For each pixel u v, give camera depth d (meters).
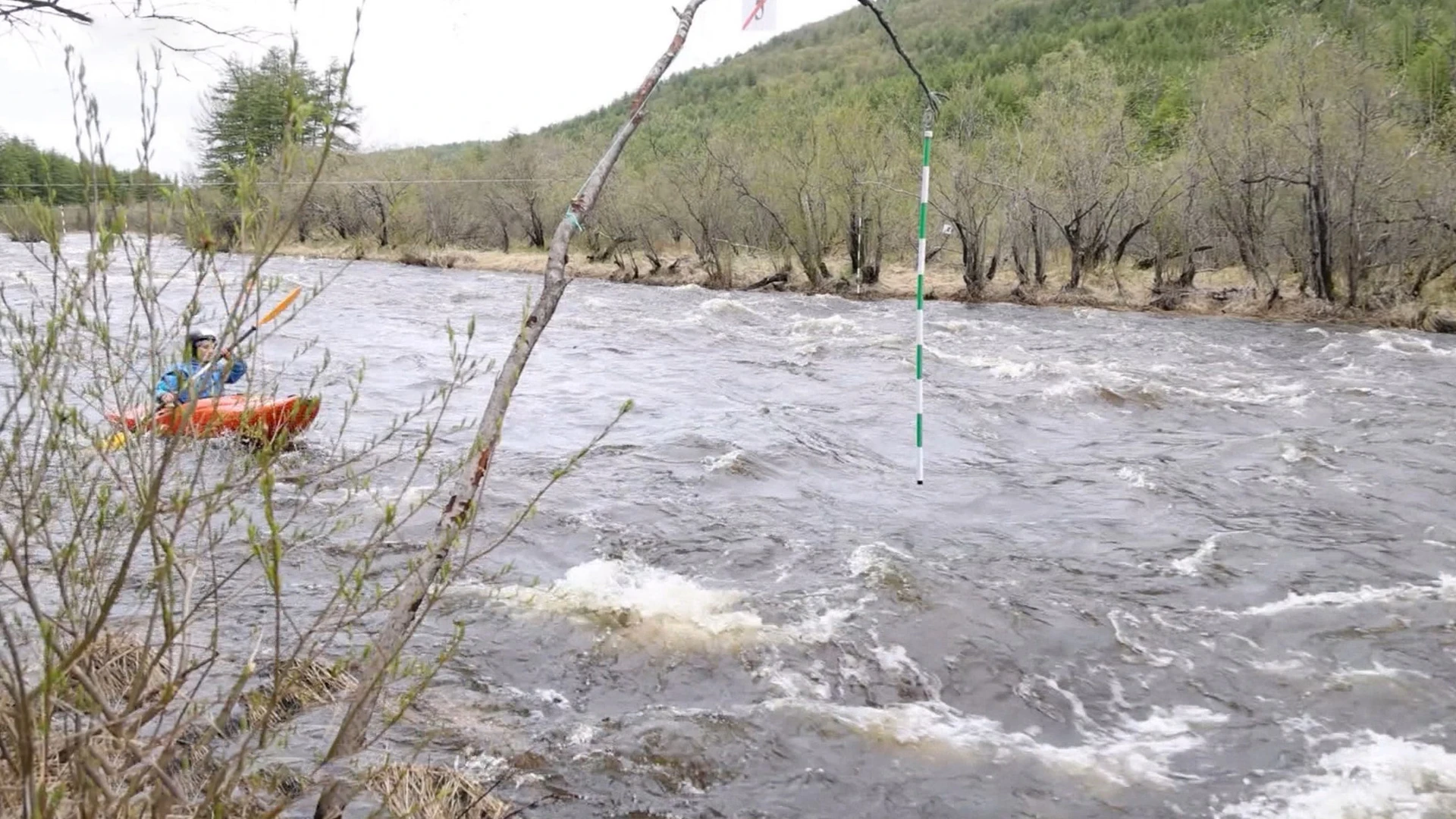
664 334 19.38
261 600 5.88
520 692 5.26
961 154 27.30
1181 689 5.52
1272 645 6.03
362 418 11.38
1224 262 30.12
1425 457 10.12
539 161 41.88
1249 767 4.79
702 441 10.62
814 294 28.64
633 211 34.28
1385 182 22.70
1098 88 28.48
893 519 8.32
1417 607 6.50
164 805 2.17
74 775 2.16
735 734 4.93
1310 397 13.23
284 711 4.38
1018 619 6.33
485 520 7.86
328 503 7.61
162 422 2.29
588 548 7.41
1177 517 8.38
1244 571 7.18
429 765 4.07
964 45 103.88
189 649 4.38
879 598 6.59
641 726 4.94
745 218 33.06
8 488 3.25
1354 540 7.78
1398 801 4.48
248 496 7.54
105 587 4.23
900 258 34.59
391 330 19.69
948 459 10.31
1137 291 27.02
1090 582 6.97
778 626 6.13
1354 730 5.11
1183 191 26.03
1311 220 23.31
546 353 17.11
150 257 2.16
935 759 4.81
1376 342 18.50
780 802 4.43
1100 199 27.00
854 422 11.89
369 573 6.47
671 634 5.98
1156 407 12.66
